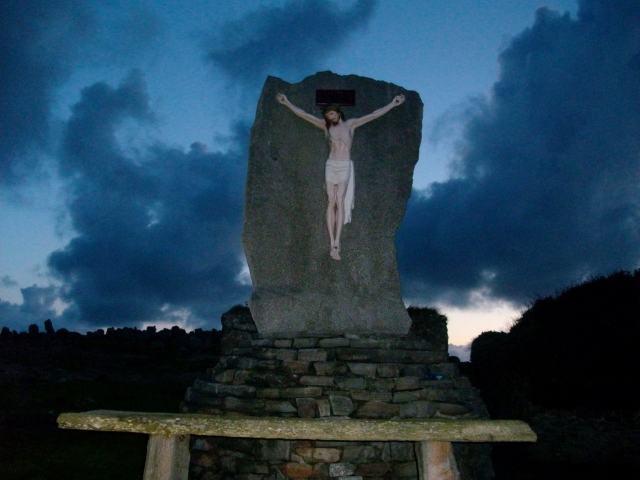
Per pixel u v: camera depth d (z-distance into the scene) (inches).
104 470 263.4
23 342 688.4
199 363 636.1
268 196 277.1
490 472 240.4
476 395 250.5
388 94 297.9
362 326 267.3
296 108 283.7
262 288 267.6
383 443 211.0
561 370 389.1
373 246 281.1
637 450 351.9
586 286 435.5
